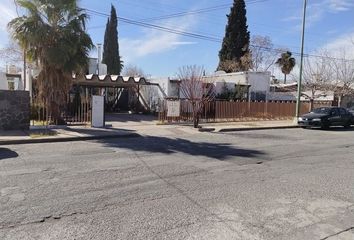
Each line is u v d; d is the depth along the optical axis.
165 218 5.84
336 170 9.97
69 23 17.72
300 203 6.85
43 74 17.94
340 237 5.33
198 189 7.59
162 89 29.80
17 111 16.83
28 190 7.17
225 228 5.50
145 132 18.14
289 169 9.96
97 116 19.17
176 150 12.69
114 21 50.38
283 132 20.72
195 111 20.84
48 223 5.49
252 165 10.35
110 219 5.73
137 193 7.18
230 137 17.27
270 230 5.50
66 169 9.16
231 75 35.31
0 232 5.12
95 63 35.28
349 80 39.25
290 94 37.03
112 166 9.67
